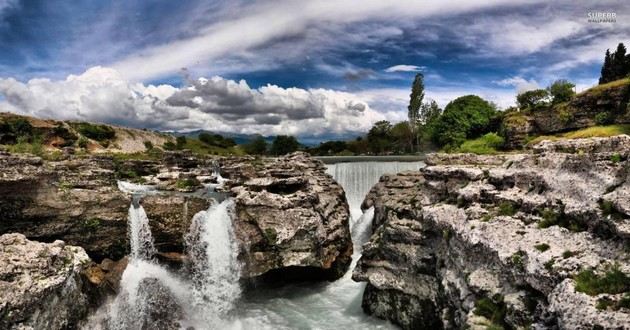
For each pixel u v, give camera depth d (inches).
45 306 667.4
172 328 967.0
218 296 1147.3
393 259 1008.2
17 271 653.3
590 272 507.8
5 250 689.0
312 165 1711.4
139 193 1211.9
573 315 467.8
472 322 636.7
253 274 1158.3
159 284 1051.3
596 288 482.9
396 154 4082.2
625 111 1731.1
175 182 1469.0
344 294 1200.8
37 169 967.0
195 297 1109.7
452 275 789.9
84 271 844.6
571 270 529.0
